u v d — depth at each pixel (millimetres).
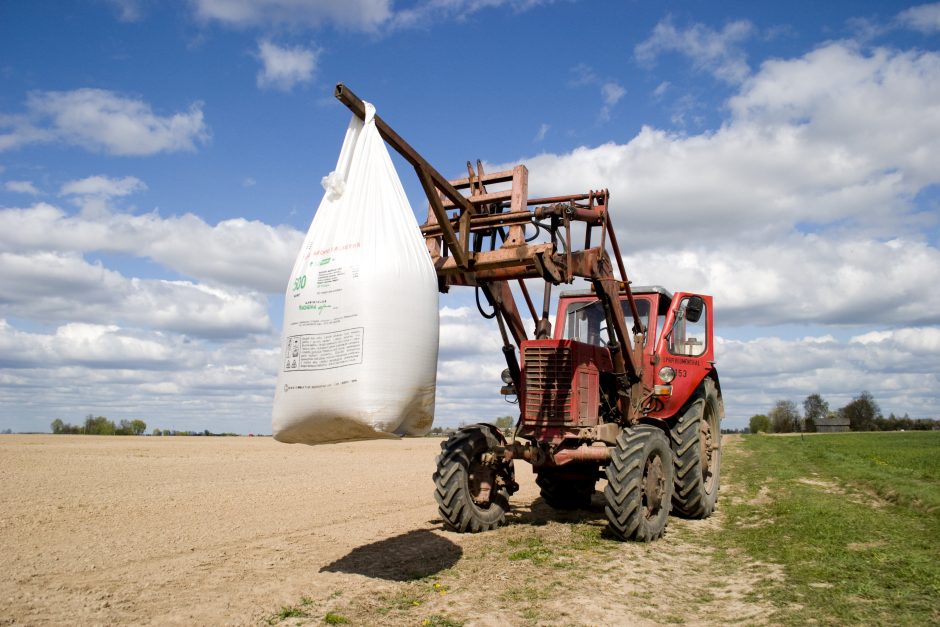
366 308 4535
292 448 21312
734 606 4293
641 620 4023
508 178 6254
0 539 5988
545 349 6945
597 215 6465
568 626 3891
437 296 4996
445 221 5785
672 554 5852
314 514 7660
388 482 11148
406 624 3873
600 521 7473
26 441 20562
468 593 4508
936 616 3887
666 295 8414
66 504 7945
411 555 5594
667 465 6906
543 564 5340
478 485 6918
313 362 4613
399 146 5340
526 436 7035
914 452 19547
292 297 4848
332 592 4473
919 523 6812
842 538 6090
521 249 5961
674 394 7918
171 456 15727
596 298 8219
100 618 3865
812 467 13883
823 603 4191
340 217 4824
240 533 6484
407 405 4617
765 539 6285
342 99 4867
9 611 3953
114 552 5594
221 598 4305
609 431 6691
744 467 14203
